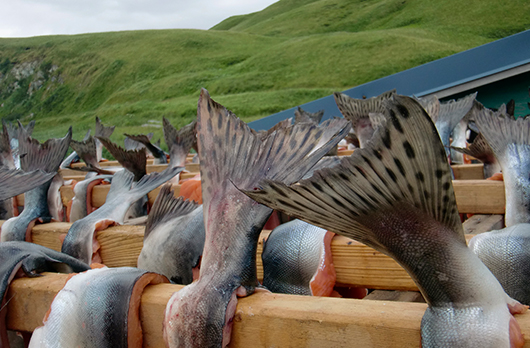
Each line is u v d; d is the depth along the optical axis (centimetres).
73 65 4400
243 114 2300
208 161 159
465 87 769
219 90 2983
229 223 153
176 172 322
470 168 392
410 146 97
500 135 252
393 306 130
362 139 391
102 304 158
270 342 138
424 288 112
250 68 3262
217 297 143
